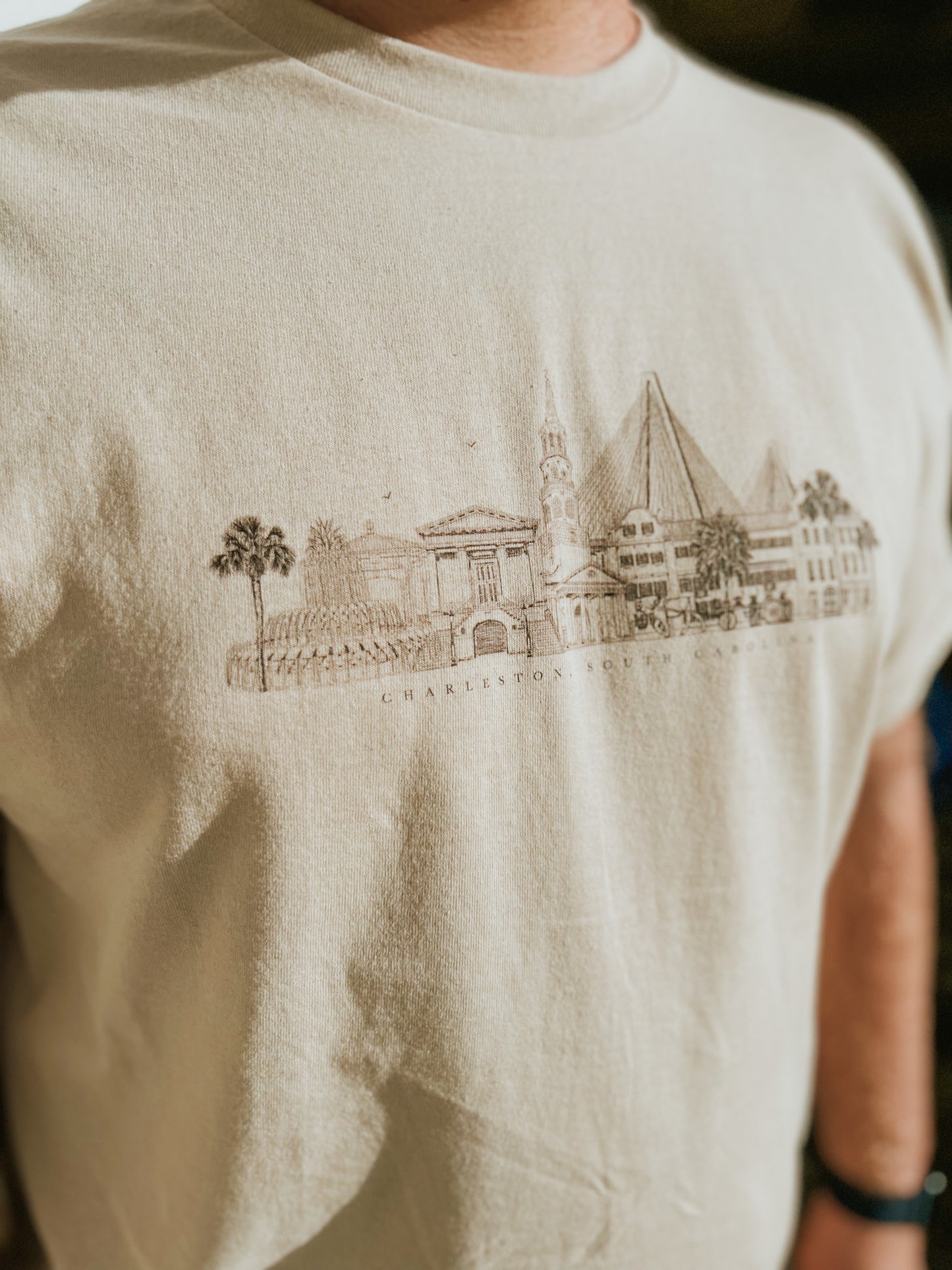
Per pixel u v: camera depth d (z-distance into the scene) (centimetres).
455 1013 70
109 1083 80
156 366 61
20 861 81
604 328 72
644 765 74
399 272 67
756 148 88
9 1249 100
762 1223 93
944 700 240
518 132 74
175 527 60
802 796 83
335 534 63
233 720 62
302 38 70
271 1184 73
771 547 76
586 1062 76
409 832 66
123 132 66
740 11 263
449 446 66
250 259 64
